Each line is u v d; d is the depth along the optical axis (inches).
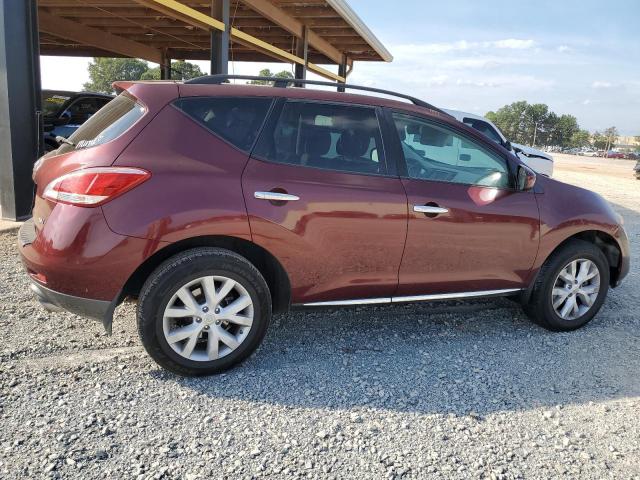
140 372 132.1
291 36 611.8
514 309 189.2
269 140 134.1
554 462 106.0
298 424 114.5
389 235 141.2
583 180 903.7
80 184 118.0
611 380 140.3
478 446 110.0
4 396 117.9
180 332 126.5
